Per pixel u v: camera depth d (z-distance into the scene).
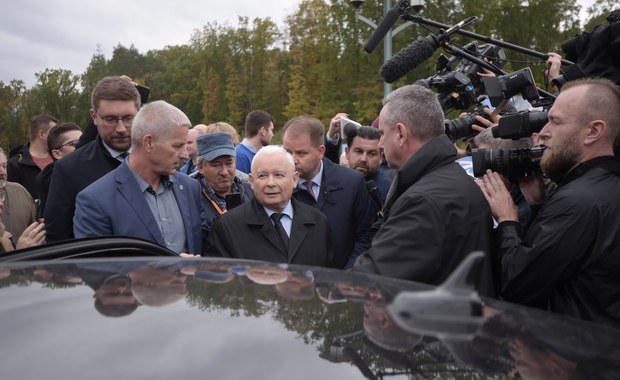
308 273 1.15
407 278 2.14
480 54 3.45
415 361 0.73
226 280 1.05
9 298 0.93
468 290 0.83
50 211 3.38
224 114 66.44
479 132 3.12
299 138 3.92
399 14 3.53
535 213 2.40
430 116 2.58
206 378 0.67
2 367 0.68
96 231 2.83
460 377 0.72
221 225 3.23
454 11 31.22
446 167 2.42
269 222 3.21
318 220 3.36
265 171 3.21
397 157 2.65
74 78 72.38
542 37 30.61
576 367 0.79
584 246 1.97
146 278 1.05
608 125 2.10
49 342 0.75
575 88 2.16
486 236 2.25
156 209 3.01
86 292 0.96
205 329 0.80
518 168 2.38
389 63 3.41
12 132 67.00
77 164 3.44
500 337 0.84
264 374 0.68
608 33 2.71
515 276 2.10
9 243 3.49
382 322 0.85
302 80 45.47
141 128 2.93
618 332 0.97
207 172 3.84
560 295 2.07
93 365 0.69
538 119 2.38
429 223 2.17
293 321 0.84
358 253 3.97
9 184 4.52
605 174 2.05
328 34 37.25
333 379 0.68
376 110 32.91
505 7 30.59
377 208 4.09
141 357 0.71
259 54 59.47
